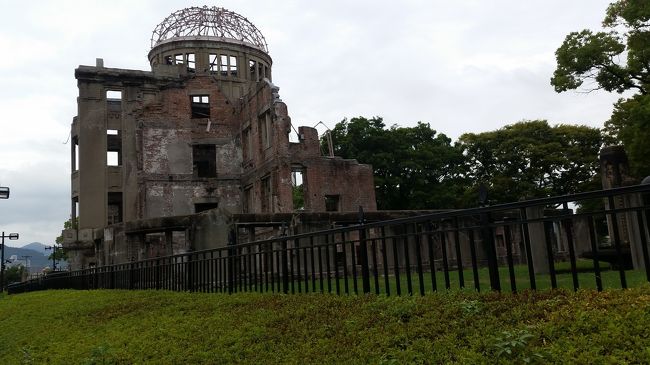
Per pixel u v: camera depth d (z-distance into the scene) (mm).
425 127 47094
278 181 30125
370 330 5871
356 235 20812
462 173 45875
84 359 7348
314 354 5656
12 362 8516
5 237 38719
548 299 5328
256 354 6207
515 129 42625
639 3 21281
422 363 4715
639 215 4820
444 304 6074
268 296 9164
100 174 34781
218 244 19781
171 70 36750
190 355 6684
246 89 38469
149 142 35094
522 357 4207
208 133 36625
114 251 23453
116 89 36000
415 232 6898
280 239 9336
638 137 21297
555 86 24719
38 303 15031
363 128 44719
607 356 3910
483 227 6133
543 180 41562
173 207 34812
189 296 11055
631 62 22062
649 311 4367
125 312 10594
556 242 19172
